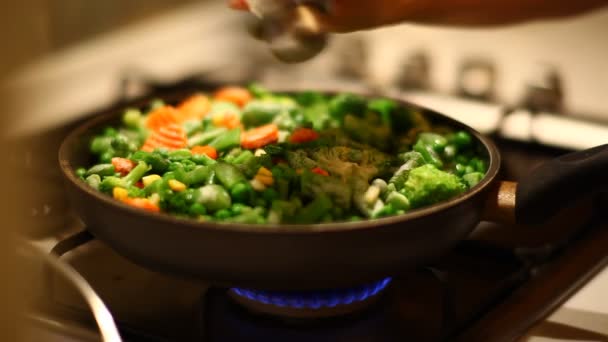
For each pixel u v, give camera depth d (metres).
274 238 0.68
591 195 0.74
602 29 1.08
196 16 1.26
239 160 0.79
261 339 0.74
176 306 0.77
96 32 1.11
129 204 0.71
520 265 0.82
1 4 0.60
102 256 0.83
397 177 0.76
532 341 0.75
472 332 0.75
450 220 0.71
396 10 0.81
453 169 0.81
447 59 1.16
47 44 1.05
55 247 0.77
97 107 1.03
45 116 1.00
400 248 0.70
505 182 0.77
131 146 0.81
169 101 0.90
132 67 1.12
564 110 1.11
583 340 0.75
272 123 0.86
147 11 1.18
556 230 0.87
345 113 0.88
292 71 1.21
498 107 1.12
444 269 0.81
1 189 0.60
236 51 1.23
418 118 0.86
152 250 0.70
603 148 0.75
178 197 0.73
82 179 0.76
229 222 0.71
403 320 0.76
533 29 1.11
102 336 0.70
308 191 0.73
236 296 0.77
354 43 1.20
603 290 0.81
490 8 0.85
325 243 0.68
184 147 0.82
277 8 0.80
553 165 0.75
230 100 0.92
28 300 0.74
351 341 0.74
